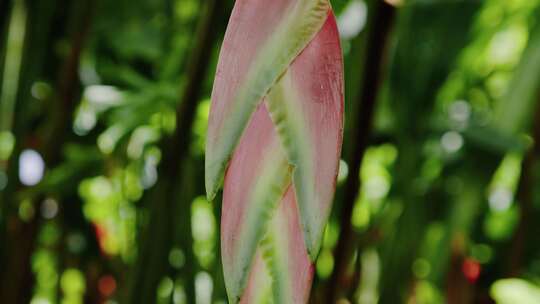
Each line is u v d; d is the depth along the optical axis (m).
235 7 0.62
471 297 1.84
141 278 1.34
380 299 1.78
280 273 0.60
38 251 2.31
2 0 1.73
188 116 1.27
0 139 2.20
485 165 1.78
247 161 0.61
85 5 1.66
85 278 2.03
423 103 1.77
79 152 1.76
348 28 1.81
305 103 0.60
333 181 0.60
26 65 1.75
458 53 1.77
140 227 1.62
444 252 1.98
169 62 1.78
